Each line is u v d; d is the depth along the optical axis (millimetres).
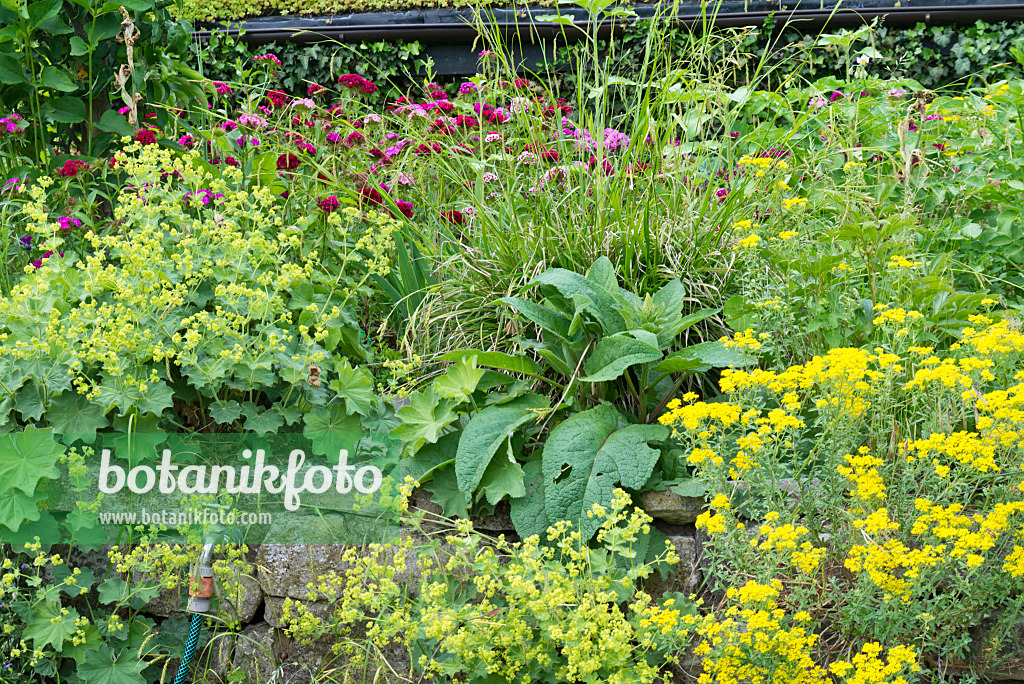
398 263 2873
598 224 2643
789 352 2416
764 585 1647
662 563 2096
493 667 1950
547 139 3086
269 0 6609
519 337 2486
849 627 1823
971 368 1929
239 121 3439
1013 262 2951
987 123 3256
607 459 2111
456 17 6238
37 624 2059
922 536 1854
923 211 3227
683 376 2355
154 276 2115
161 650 2201
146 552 2178
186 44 3869
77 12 3381
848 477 1693
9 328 2188
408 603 2129
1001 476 1796
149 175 2480
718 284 2645
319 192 3072
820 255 2621
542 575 1902
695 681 2070
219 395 2307
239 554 2188
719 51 4062
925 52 5820
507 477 2162
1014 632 1929
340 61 6320
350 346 2652
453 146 3178
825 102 3607
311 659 2229
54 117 3322
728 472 1866
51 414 2096
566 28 5664
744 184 2783
